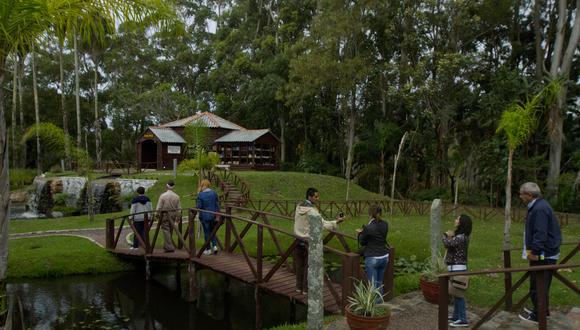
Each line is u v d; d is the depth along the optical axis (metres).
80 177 23.97
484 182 27.81
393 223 16.52
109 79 48.22
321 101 35.78
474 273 4.18
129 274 10.80
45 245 12.05
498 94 23.67
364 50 29.20
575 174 24.16
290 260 11.20
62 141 16.45
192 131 18.97
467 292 6.91
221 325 7.88
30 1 3.99
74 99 42.78
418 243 12.89
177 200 10.30
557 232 5.06
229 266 8.53
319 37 28.08
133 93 42.88
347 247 6.85
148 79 45.91
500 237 13.67
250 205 19.55
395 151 30.59
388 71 27.66
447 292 4.27
